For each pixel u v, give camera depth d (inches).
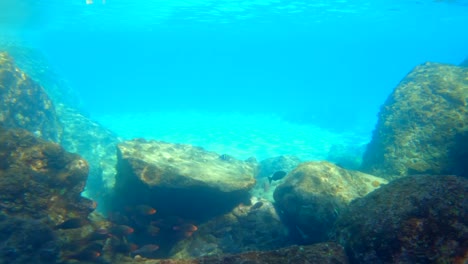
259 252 176.6
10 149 262.8
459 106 416.8
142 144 377.1
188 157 382.6
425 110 425.7
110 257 232.7
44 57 1082.7
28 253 194.4
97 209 392.5
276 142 1040.2
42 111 498.0
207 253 276.1
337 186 300.4
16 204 229.8
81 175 282.2
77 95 1080.8
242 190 322.0
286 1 1175.0
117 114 1708.9
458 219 155.1
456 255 144.3
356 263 171.0
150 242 310.0
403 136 415.8
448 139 394.3
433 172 381.4
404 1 1181.1
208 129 1256.8
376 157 428.1
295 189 297.7
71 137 609.0
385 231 165.3
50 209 248.7
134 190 327.6
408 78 493.7
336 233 195.2
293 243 293.9
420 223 159.6
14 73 468.1
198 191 307.1
